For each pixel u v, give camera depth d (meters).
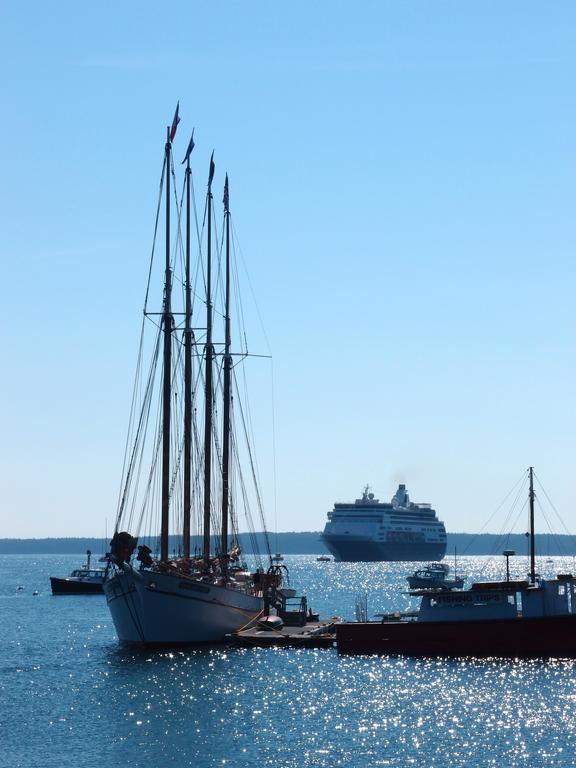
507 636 116.06
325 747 78.88
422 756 76.44
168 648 120.06
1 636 158.38
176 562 125.75
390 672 109.31
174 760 75.19
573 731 83.81
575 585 115.62
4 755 76.88
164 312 130.12
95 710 91.94
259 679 105.62
